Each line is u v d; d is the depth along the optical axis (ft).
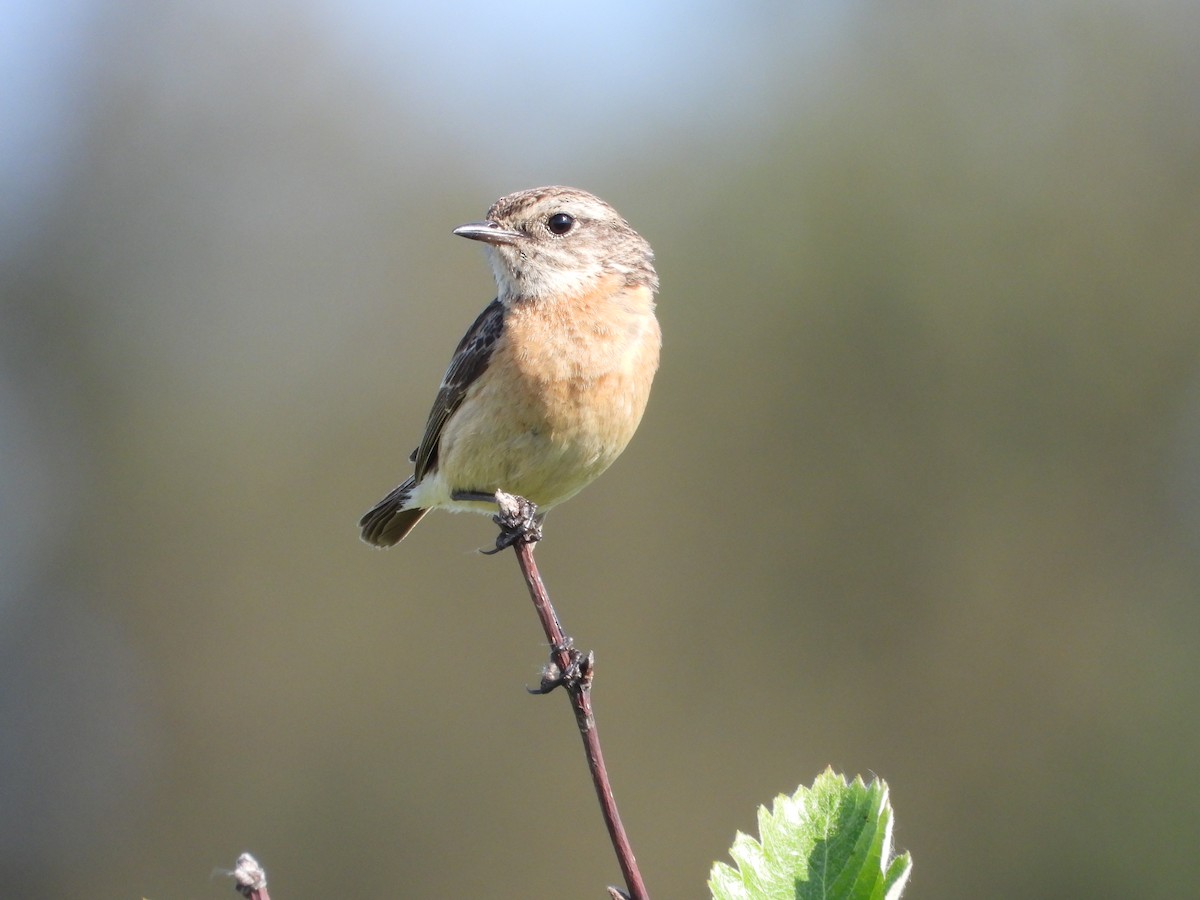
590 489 60.95
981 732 56.95
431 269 69.31
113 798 61.87
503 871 56.13
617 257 22.84
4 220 70.69
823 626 59.11
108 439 68.49
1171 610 56.75
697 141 68.80
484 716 58.39
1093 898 53.26
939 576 59.11
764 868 9.59
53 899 60.23
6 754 62.75
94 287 70.28
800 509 61.00
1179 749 54.24
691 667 58.90
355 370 67.87
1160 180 61.77
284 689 61.67
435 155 71.61
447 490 23.45
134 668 64.03
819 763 57.26
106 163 71.05
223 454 67.10
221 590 64.95
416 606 60.64
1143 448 59.26
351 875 57.31
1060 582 58.29
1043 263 61.57
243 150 71.41
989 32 65.16
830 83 67.05
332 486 65.92
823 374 62.03
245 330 69.21
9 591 65.77
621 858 10.64
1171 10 63.05
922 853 55.31
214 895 59.52
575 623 59.06
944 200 63.10
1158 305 60.18
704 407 62.75
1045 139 63.72
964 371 60.80
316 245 70.44
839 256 63.26
